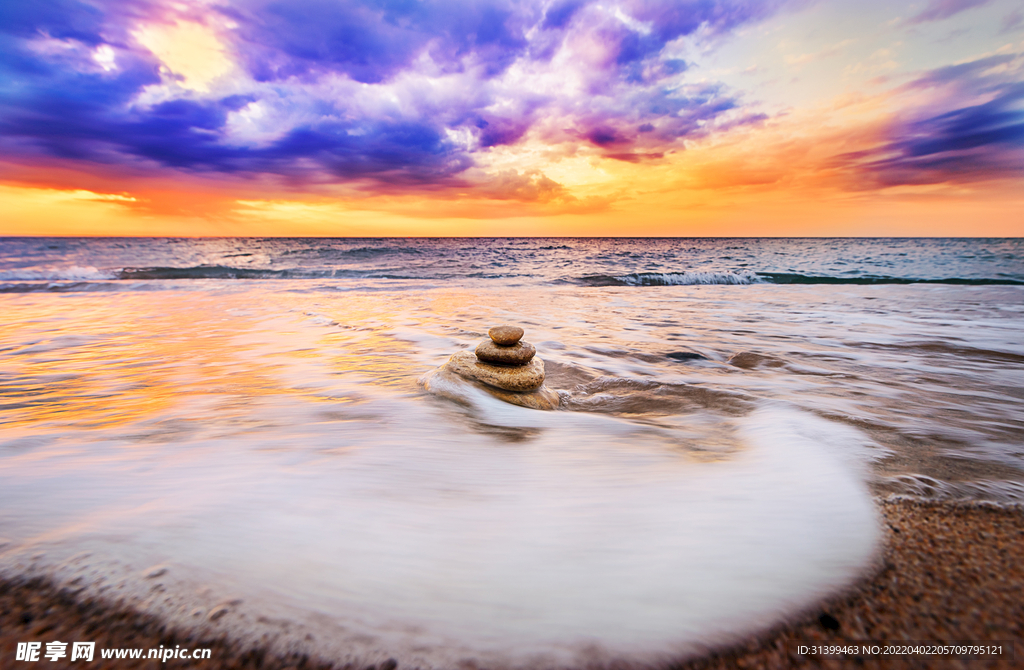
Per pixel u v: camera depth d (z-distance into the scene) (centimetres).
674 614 111
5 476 183
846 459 214
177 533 138
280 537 139
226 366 428
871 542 142
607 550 138
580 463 214
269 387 355
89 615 106
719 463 212
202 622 105
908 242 6106
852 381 391
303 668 96
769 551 136
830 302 1021
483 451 230
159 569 121
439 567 128
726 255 3169
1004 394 350
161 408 300
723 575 125
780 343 563
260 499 164
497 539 143
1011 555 137
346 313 805
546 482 191
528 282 1596
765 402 321
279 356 472
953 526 153
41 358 460
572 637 105
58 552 127
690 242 7019
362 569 126
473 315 800
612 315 820
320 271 1823
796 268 2170
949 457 221
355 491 175
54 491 169
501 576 125
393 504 166
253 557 128
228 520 147
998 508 168
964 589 121
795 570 128
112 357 464
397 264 2389
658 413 314
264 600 112
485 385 337
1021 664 97
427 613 111
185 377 388
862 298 1098
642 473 200
